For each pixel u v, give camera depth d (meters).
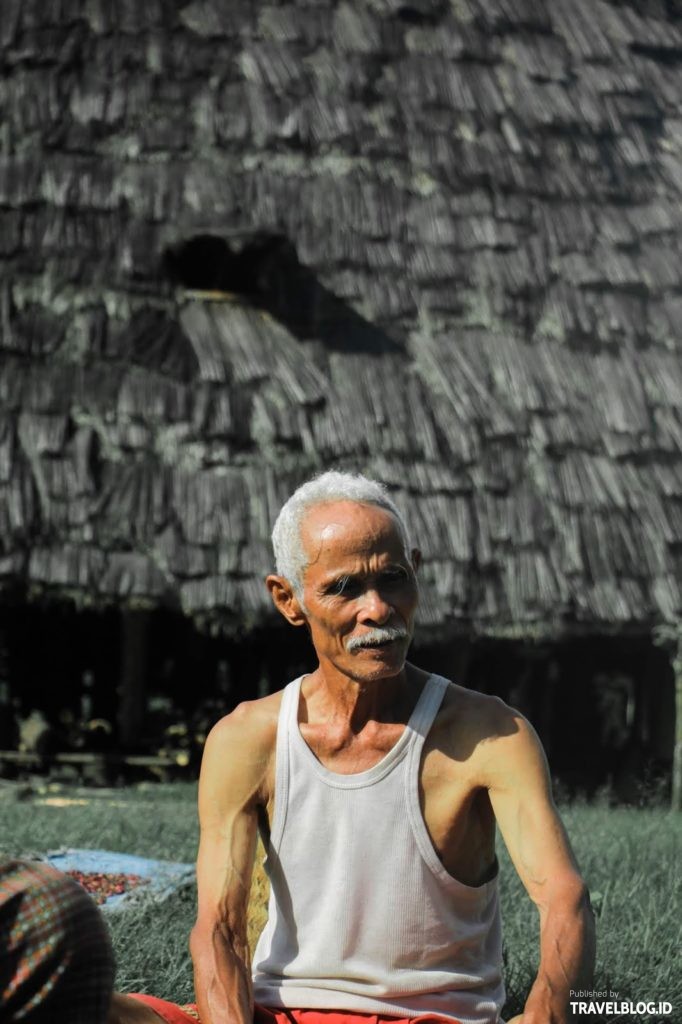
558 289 23.38
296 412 20.97
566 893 4.98
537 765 5.21
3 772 21.95
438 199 23.47
